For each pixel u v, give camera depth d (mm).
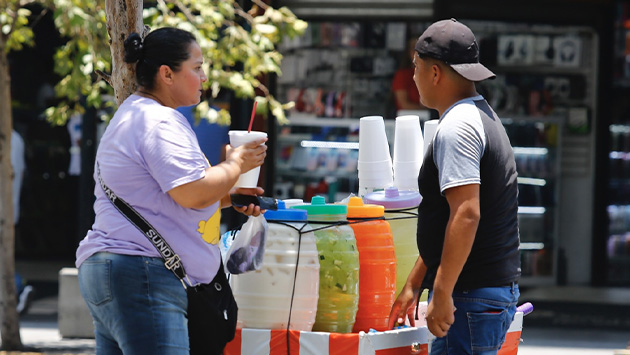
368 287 6664
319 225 6496
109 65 11672
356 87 17656
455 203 5633
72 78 11719
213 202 5496
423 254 6078
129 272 5395
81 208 16438
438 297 5660
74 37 11859
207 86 11445
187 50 5684
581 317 16500
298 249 6332
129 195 5496
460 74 5895
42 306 16812
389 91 17672
